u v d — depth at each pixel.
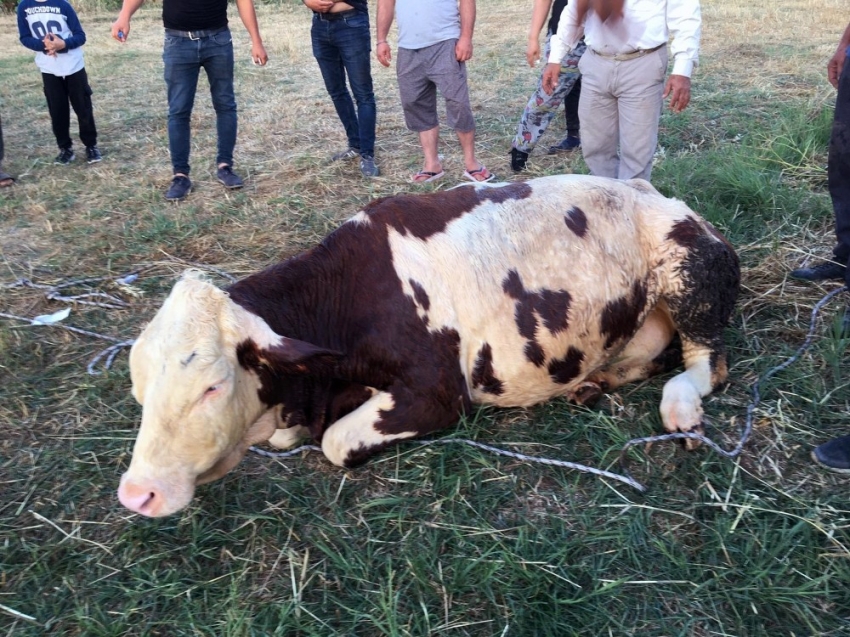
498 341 3.45
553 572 2.79
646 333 3.94
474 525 3.02
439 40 5.95
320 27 6.45
